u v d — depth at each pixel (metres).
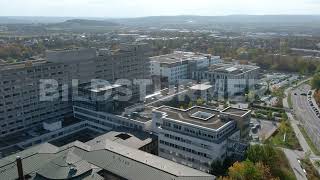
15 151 182.12
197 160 162.62
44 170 121.62
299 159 174.25
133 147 165.50
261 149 155.12
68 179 116.50
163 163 134.88
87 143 166.88
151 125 189.25
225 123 165.88
